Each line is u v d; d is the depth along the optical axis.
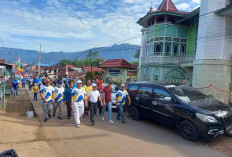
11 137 5.14
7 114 8.30
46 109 7.32
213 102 6.20
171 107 6.26
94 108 7.07
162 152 4.65
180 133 5.91
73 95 6.75
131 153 4.51
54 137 5.53
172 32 18.34
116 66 17.62
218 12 12.79
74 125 6.93
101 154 4.41
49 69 64.94
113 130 6.38
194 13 15.75
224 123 5.37
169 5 20.05
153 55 18.98
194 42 17.36
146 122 7.68
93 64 64.06
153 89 7.30
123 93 7.50
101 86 10.38
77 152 4.49
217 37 13.16
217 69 13.04
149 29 20.31
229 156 4.59
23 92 18.62
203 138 5.87
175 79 18.33
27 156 4.10
